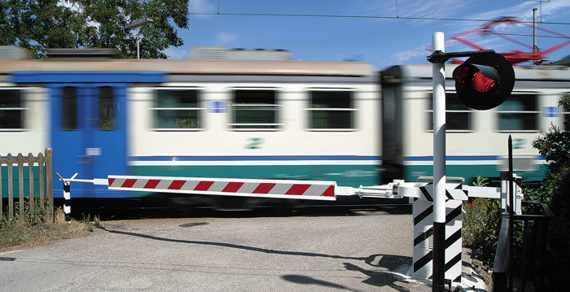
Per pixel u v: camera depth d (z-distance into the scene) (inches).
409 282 266.7
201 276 280.5
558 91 540.4
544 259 248.8
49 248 345.1
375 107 502.6
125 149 482.9
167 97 486.9
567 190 286.2
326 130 495.5
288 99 493.0
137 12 1364.4
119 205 532.1
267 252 333.1
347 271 288.5
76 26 1326.3
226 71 489.7
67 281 272.2
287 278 276.1
